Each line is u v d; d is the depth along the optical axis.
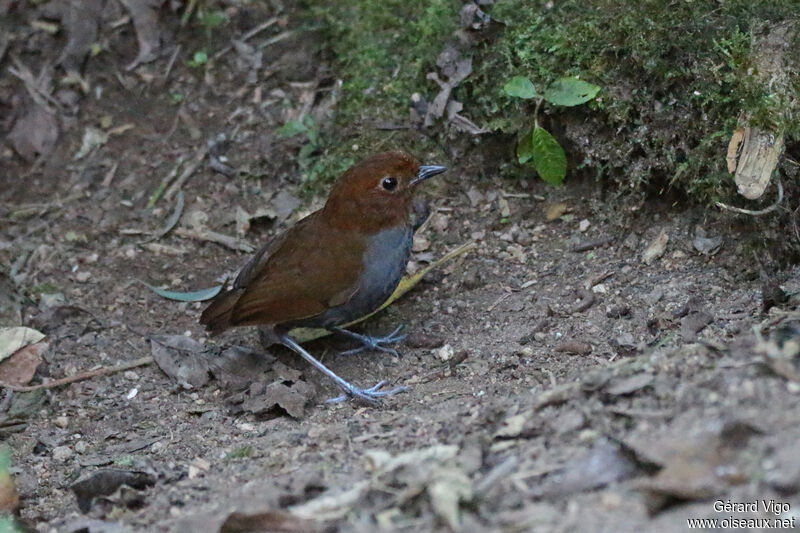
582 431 7.04
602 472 6.51
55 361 10.96
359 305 10.12
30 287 11.91
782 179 9.95
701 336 9.44
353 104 12.84
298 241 10.10
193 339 11.15
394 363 10.39
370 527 6.38
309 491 7.25
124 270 12.11
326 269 9.87
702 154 10.49
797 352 7.21
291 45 13.88
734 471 6.14
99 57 14.09
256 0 14.38
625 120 10.93
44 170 13.31
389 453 7.64
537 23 11.85
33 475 9.35
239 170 12.88
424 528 6.26
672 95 10.76
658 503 6.10
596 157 11.30
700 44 10.55
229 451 9.00
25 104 13.71
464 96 12.27
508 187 12.20
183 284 11.87
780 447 6.21
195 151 13.20
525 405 7.70
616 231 11.32
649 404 7.12
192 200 12.77
